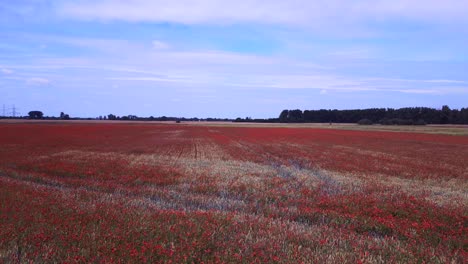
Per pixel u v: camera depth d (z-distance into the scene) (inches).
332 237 358.3
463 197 656.4
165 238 324.2
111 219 380.8
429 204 558.9
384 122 7273.6
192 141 2290.8
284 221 419.2
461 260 316.5
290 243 327.9
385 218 474.9
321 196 619.5
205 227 360.2
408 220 465.7
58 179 746.2
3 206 414.9
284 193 642.2
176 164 1075.9
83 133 2930.6
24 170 873.5
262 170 967.0
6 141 1913.1
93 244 299.9
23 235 319.0
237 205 537.0
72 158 1158.3
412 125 6761.8
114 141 2145.7
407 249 333.1
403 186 765.3
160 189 664.4
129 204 491.5
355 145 2097.7
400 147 1994.3
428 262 301.3
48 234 322.3
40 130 3243.1
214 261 277.3
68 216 383.9
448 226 437.7
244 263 274.5
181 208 498.3
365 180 834.8
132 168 946.7
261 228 378.0
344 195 633.0
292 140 2498.8
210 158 1290.6
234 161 1200.8
